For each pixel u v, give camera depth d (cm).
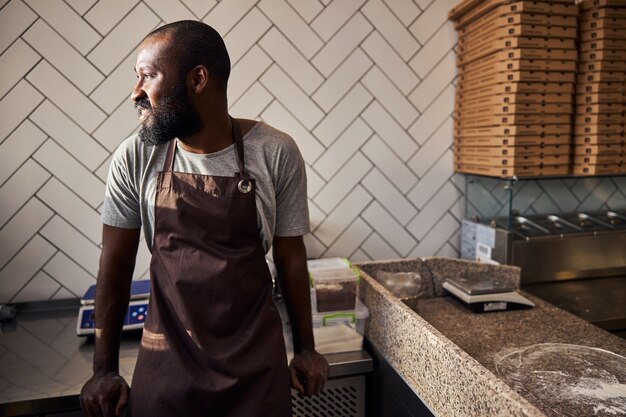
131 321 148
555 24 171
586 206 214
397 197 206
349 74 194
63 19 166
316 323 140
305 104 191
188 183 99
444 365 101
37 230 173
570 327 144
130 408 100
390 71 198
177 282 97
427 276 180
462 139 202
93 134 173
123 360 133
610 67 175
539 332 140
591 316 157
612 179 214
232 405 97
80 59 169
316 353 117
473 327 146
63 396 114
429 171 208
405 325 120
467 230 208
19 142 168
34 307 173
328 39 190
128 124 176
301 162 110
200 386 95
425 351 109
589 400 99
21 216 171
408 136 204
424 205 209
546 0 169
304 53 188
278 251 115
